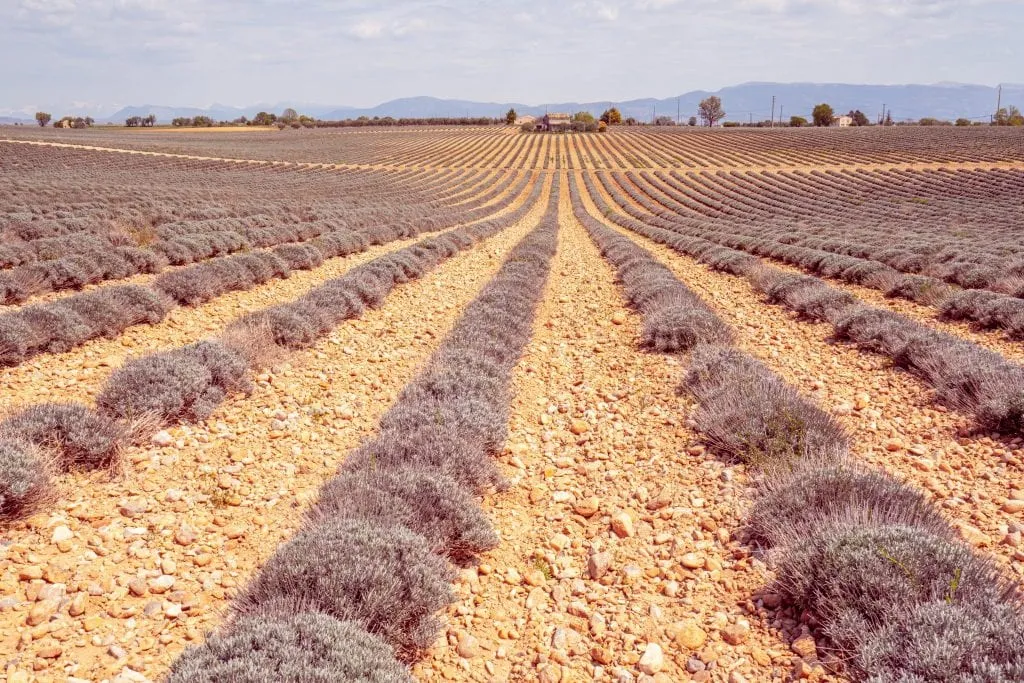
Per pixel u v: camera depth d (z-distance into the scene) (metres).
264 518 4.88
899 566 3.44
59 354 8.27
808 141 124.25
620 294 16.28
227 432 6.52
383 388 8.56
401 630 3.45
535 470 6.16
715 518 4.95
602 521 5.11
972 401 6.80
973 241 24.67
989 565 3.64
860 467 5.07
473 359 8.56
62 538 4.27
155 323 10.45
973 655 2.78
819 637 3.43
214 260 14.23
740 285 17.41
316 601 3.35
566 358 10.45
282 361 8.98
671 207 56.38
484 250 25.14
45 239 15.24
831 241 24.95
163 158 81.69
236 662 2.66
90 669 3.16
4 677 3.03
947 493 5.08
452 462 5.40
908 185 65.12
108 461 5.47
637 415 7.58
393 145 140.88
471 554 4.54
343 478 5.00
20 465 4.56
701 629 3.67
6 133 111.81
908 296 14.39
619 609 3.94
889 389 7.98
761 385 6.92
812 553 3.73
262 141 142.00
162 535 4.50
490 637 3.67
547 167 103.75
